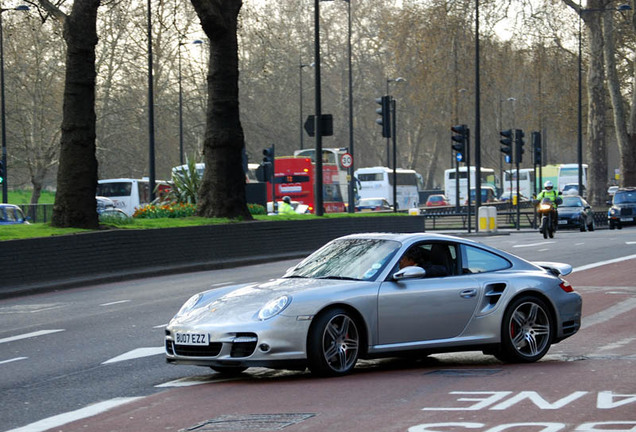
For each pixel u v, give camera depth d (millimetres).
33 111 114000
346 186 116875
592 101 119000
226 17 54875
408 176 161625
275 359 16672
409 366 19156
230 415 14344
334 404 14891
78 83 45656
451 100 117625
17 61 114875
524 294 19188
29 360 21609
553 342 19516
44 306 33438
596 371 17500
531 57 118000
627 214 94125
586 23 118000
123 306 32344
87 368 20172
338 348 17375
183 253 47750
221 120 55031
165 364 20312
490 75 113625
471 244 19250
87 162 45688
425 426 12969
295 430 13055
